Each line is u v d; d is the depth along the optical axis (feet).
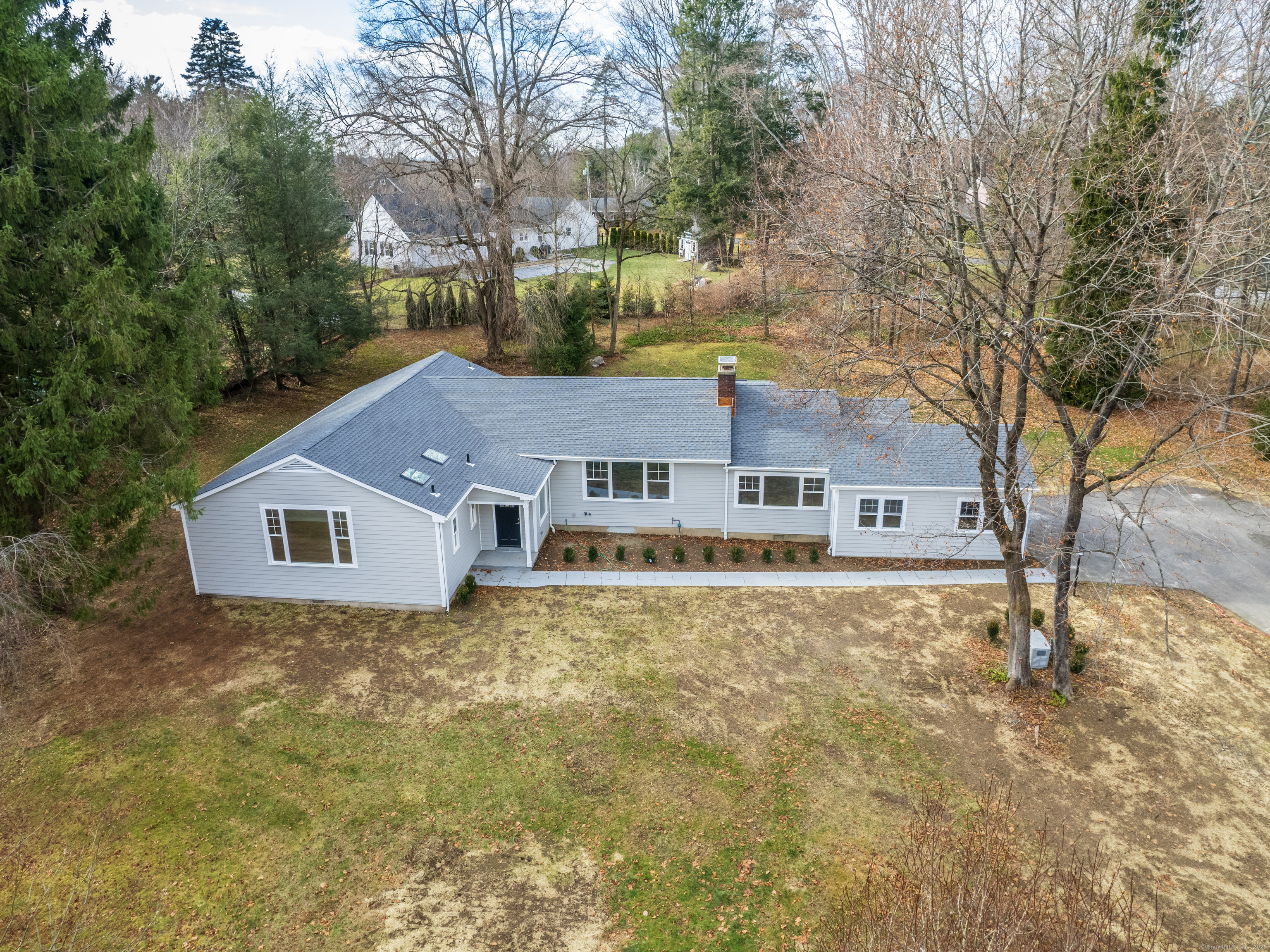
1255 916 39.65
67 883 40.83
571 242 218.38
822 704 55.98
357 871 42.01
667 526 83.56
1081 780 48.98
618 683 57.88
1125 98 65.36
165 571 72.95
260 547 66.69
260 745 50.88
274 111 107.76
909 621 67.00
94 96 52.75
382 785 47.91
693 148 170.81
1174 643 63.82
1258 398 96.12
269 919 39.17
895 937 32.55
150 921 38.86
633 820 45.57
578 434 82.53
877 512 77.51
